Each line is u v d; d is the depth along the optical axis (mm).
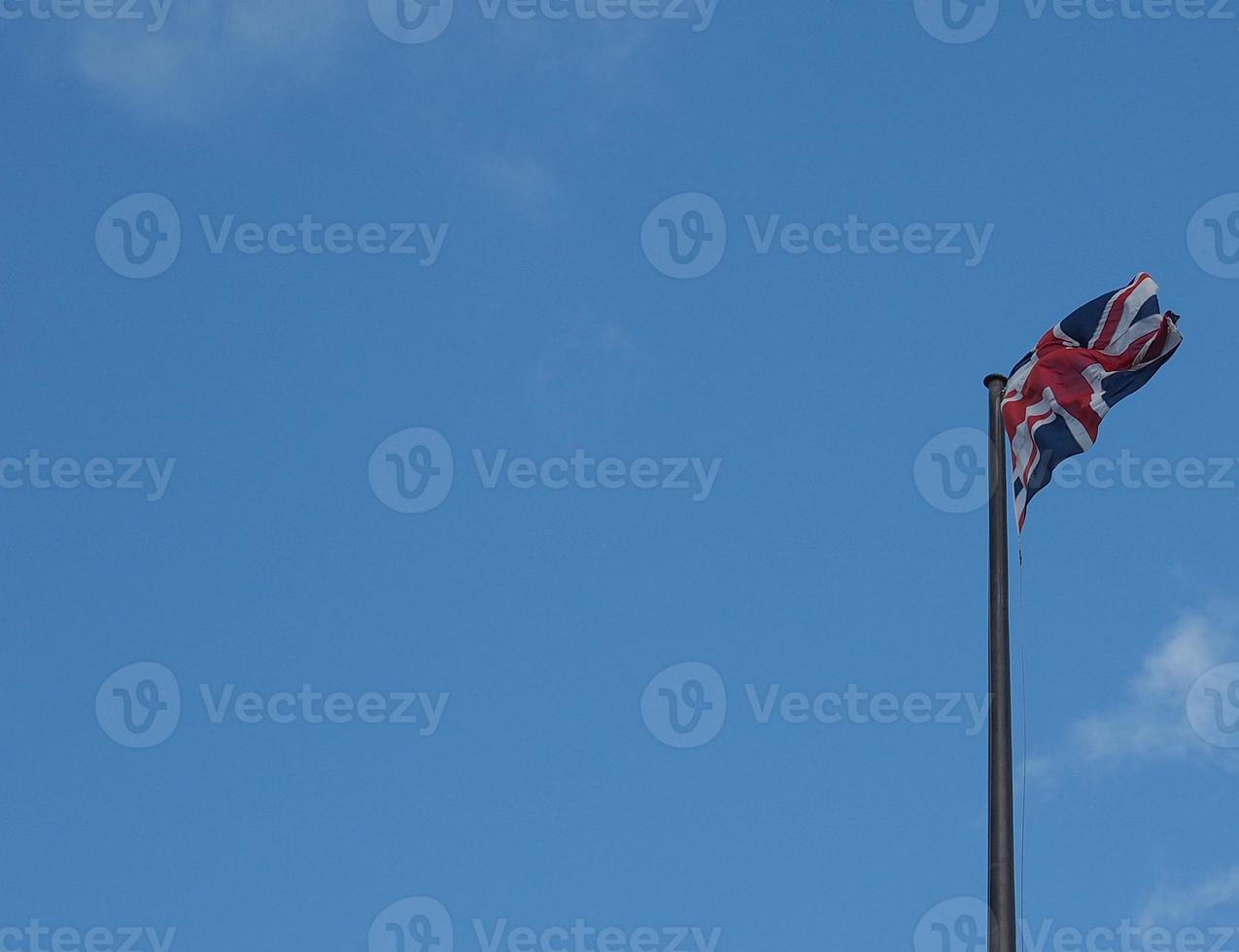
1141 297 68438
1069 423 66375
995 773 54250
